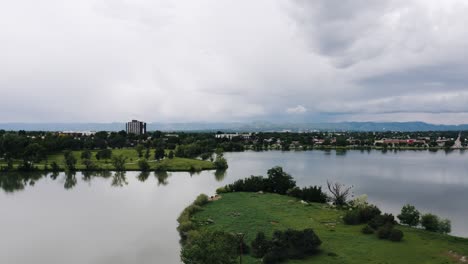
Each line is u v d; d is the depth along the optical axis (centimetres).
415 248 5584
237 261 5131
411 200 10338
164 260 5906
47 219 8569
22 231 7612
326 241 5969
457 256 5234
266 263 5069
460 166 17912
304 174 15262
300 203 9262
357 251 5481
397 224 6938
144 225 7931
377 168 17188
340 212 8225
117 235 7244
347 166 18075
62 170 16850
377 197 10738
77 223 8188
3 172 16550
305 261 5116
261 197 10138
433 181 13512
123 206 9875
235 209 8525
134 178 15112
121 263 5816
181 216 8062
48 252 6347
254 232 6556
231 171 16888
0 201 10712
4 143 18225
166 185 13362
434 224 6831
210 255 4325
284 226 6988
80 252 6319
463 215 8744
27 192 12162
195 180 14488
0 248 6531
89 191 12275
